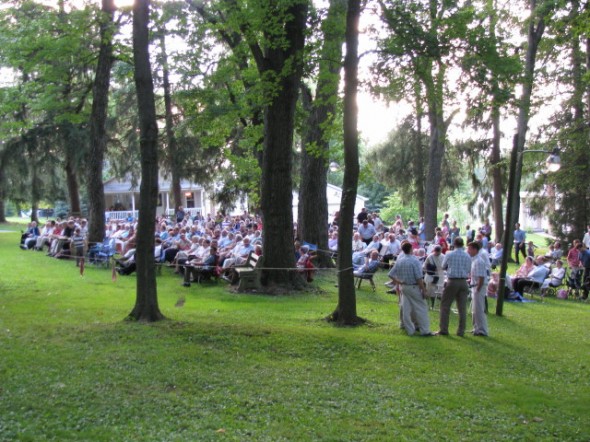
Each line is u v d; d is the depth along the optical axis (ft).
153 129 34.86
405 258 35.83
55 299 44.37
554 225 94.68
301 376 26.12
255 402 22.52
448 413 22.50
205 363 26.94
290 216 52.37
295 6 47.14
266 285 52.01
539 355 32.35
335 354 29.99
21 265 66.90
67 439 18.48
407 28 41.16
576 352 33.37
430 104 46.52
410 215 174.09
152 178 35.06
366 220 75.82
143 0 34.19
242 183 81.35
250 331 32.53
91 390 22.77
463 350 32.50
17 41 63.41
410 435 20.16
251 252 58.03
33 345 28.86
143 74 34.37
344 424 20.81
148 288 35.19
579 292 60.34
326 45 49.52
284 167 51.42
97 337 30.35
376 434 20.08
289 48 48.03
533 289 57.41
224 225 105.40
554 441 20.33
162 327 32.73
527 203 100.27
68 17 65.05
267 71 46.70
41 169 117.70
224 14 59.06
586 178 85.40
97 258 68.28
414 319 36.19
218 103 68.03
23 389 22.57
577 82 84.99
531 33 75.61
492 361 30.58
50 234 84.28
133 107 122.42
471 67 41.52
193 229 87.66
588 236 79.05
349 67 36.63
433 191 85.51
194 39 62.49
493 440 20.07
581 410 23.44
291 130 51.37
